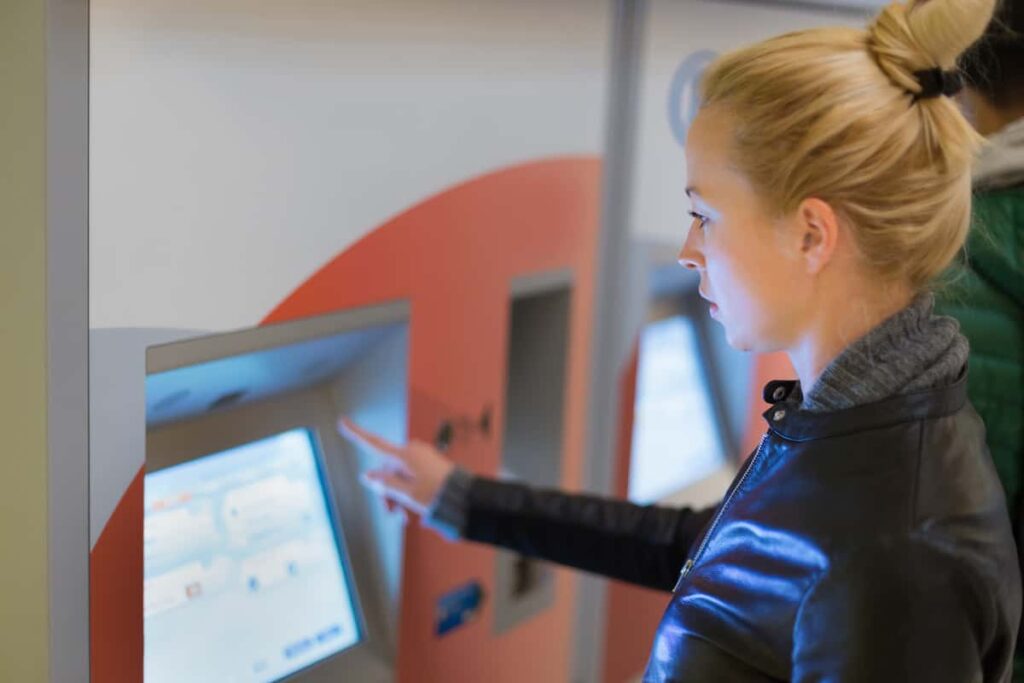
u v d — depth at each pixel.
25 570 1.38
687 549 1.69
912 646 0.96
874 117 1.01
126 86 1.34
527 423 2.45
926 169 1.03
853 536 0.99
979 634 1.01
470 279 2.02
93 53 1.30
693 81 2.49
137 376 1.42
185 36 1.41
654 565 1.75
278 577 1.85
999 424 1.37
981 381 1.38
